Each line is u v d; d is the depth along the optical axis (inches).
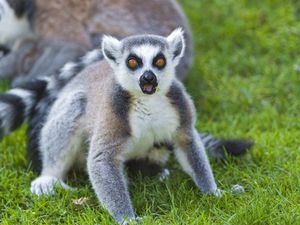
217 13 648.4
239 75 570.6
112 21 529.7
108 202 340.8
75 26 530.6
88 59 447.2
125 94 350.9
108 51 359.3
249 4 663.1
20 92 435.5
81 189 379.9
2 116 426.9
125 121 349.7
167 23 538.0
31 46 558.9
